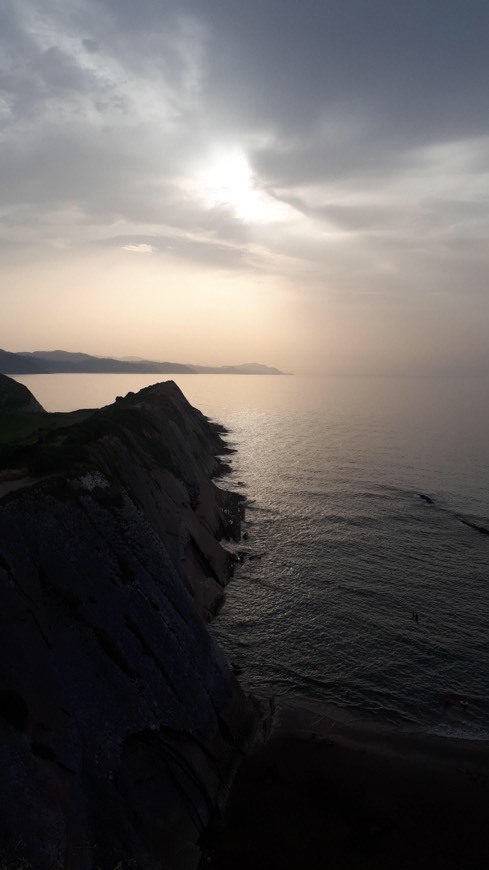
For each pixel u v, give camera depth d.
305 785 23.92
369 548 52.62
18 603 20.17
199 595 38.19
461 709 29.22
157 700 23.00
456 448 112.94
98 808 17.88
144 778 20.66
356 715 28.80
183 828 20.38
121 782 19.52
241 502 68.19
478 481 81.44
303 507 66.75
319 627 37.41
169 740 22.48
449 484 79.44
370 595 42.28
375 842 20.92
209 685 26.69
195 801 21.62
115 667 22.23
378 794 23.42
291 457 102.25
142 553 29.36
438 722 28.30
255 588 43.34
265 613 39.31
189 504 49.53
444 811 22.53
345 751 26.08
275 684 31.34
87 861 16.16
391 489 76.19
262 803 22.91
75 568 23.92
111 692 21.30
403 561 49.41
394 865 19.88
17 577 21.00
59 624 21.41
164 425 64.44
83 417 68.50
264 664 33.22
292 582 44.59
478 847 20.78
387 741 26.84
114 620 23.81
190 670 25.95
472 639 36.00
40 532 23.58
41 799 15.99
